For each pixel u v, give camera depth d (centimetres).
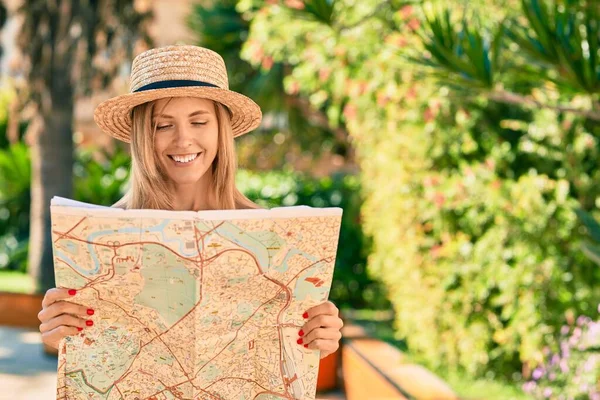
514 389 566
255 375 201
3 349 770
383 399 454
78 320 194
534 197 537
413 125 626
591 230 408
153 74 225
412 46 448
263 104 1174
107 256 183
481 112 616
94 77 955
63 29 935
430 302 618
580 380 454
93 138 1541
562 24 371
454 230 609
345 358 614
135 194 224
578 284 532
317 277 197
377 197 694
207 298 187
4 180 1304
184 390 193
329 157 1423
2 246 1293
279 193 1069
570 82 381
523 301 541
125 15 941
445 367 618
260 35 618
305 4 455
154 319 190
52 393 609
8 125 1401
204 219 181
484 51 379
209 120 224
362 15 543
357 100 646
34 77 952
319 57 596
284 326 202
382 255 724
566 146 549
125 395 195
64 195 1023
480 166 574
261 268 189
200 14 1175
